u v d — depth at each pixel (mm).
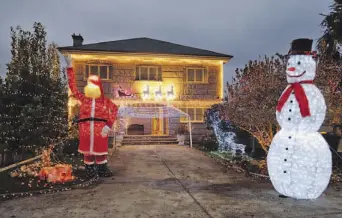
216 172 10047
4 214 5738
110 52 19094
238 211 5887
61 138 10656
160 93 20047
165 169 10625
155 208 6090
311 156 6281
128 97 19656
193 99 20422
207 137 17578
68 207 6168
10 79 9422
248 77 11398
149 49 20438
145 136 19328
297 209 6004
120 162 12219
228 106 11719
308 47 6445
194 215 5656
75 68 19250
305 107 6227
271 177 6844
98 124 9117
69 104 18203
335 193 7184
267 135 10500
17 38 10688
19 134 9156
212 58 20406
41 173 8492
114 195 7098
